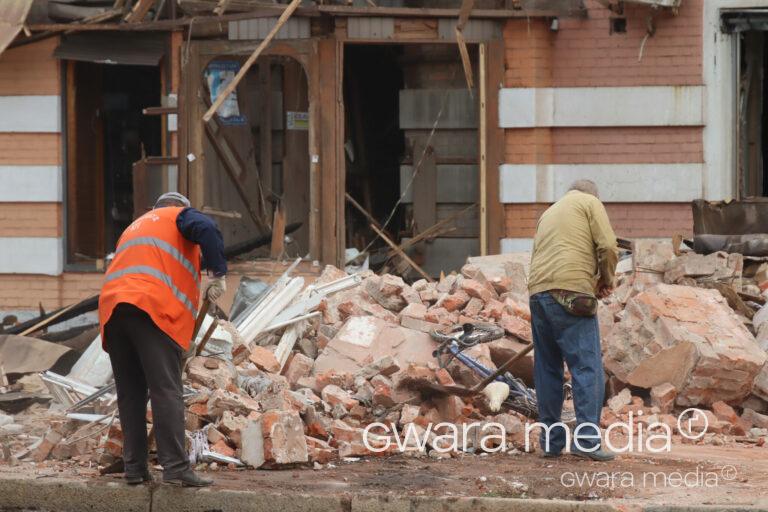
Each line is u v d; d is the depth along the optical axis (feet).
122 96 190.49
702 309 122.72
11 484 89.61
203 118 162.91
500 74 175.63
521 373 122.93
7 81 183.73
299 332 128.06
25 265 184.85
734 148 175.52
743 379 117.70
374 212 209.46
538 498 85.97
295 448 95.76
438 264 182.60
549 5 173.78
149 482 88.48
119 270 86.94
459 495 85.25
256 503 85.40
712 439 110.83
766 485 88.74
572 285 99.35
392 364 114.73
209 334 91.50
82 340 154.40
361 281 138.51
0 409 127.95
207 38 177.27
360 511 84.23
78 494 88.33
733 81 174.91
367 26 172.65
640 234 176.35
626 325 122.01
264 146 184.55
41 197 184.24
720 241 143.54
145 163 178.50
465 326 121.39
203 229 86.58
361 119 209.77
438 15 171.83
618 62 175.11
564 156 176.35
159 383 86.02
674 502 82.17
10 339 145.79
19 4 176.65
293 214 184.24
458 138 182.91
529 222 176.35
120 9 179.01
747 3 172.65
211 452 95.96
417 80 183.73
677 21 173.99
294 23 173.06
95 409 107.45
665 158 175.11
